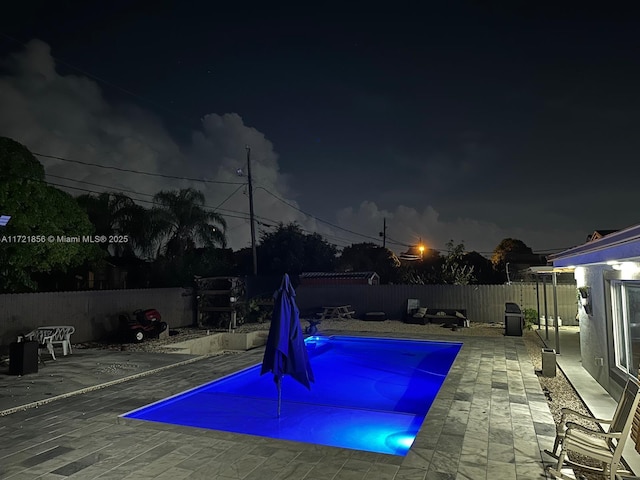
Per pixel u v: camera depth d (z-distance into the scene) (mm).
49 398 7535
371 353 14352
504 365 10438
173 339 15383
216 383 9055
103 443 5523
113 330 16031
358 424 7180
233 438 5668
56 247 14211
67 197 15195
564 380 9312
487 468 4777
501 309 20016
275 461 4953
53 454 5180
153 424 6238
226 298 19484
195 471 4695
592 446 4402
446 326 18797
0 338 12469
